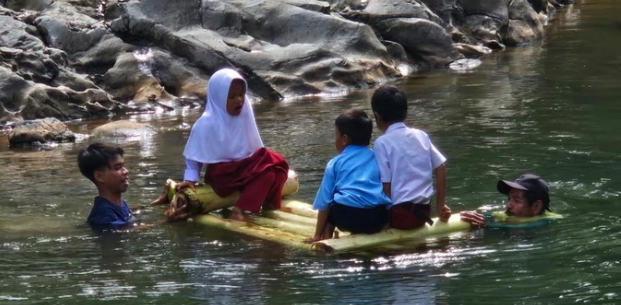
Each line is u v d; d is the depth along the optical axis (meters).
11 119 35.84
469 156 27.83
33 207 24.19
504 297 17.00
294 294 17.47
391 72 44.56
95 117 37.75
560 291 17.22
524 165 26.59
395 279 18.12
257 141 24.09
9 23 40.50
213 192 23.30
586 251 19.33
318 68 42.09
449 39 47.88
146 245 20.89
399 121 21.14
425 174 20.80
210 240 21.20
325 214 20.83
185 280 18.45
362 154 21.05
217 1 43.56
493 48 51.91
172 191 24.02
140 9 42.19
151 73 40.69
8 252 20.45
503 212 22.17
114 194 23.00
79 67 40.38
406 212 20.55
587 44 52.03
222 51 41.31
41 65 38.62
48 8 42.81
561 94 38.06
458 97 38.47
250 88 40.84
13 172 28.39
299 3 45.44
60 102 37.38
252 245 20.72
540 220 21.44
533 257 19.11
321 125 34.12
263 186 23.02
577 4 69.50
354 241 20.05
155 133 34.12
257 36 43.97
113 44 41.12
